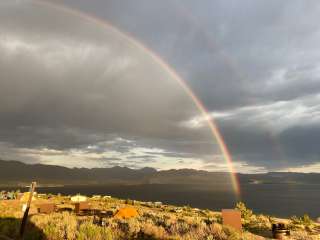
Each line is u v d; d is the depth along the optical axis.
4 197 55.72
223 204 166.62
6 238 17.69
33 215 29.33
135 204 62.53
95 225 21.30
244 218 42.47
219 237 20.92
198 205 156.25
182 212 50.56
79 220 26.64
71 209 42.34
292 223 40.22
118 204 57.06
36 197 62.69
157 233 21.02
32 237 18.33
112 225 23.44
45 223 22.45
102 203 55.91
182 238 19.94
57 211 38.47
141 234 20.83
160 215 35.38
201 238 20.06
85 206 39.44
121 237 20.00
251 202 198.88
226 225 24.03
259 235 26.20
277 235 24.88
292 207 158.25
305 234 26.83
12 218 26.44
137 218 30.08
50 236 18.59
